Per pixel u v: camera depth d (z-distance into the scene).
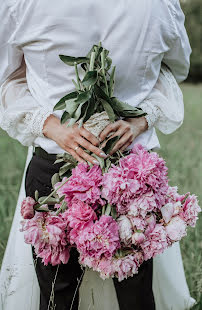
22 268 2.24
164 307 2.49
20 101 2.09
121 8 1.96
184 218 1.83
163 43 2.07
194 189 3.99
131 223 1.76
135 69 2.03
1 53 2.09
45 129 2.02
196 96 11.86
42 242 1.77
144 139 2.11
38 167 2.10
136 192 1.74
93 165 1.88
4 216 3.46
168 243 1.85
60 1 1.95
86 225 1.74
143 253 1.82
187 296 2.56
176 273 2.50
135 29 1.98
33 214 1.80
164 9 2.04
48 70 2.03
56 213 1.84
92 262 1.76
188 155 5.11
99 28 1.96
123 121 1.96
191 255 2.95
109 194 1.74
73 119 1.79
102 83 1.89
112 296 2.30
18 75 2.20
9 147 5.34
